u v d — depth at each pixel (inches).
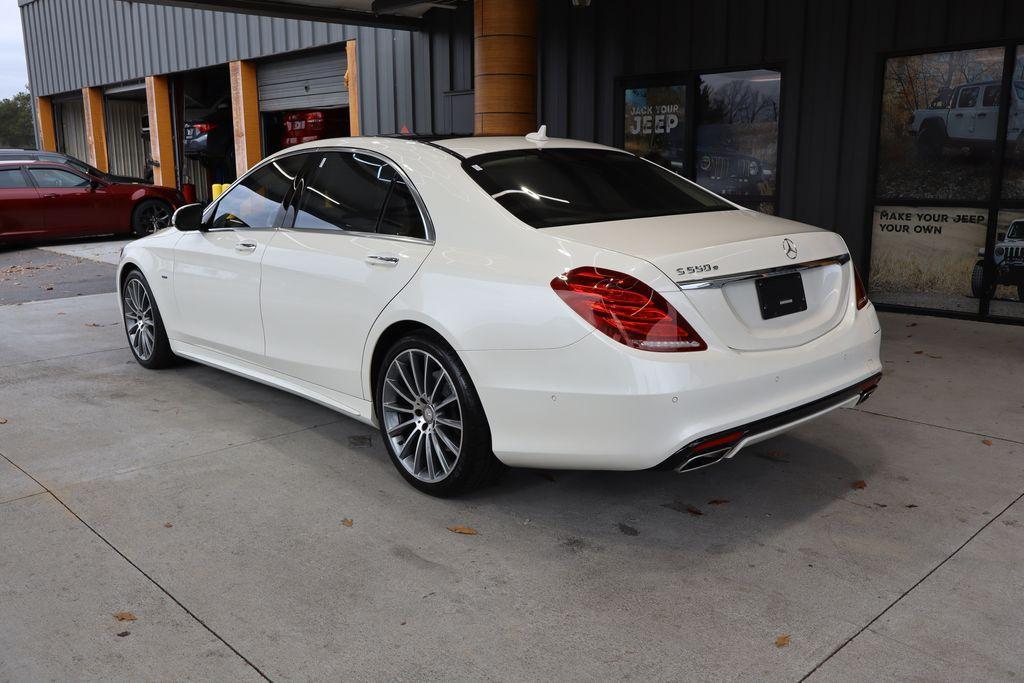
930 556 118.7
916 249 287.7
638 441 113.7
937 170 280.1
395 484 147.9
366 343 147.9
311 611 107.0
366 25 416.5
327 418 184.5
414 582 114.0
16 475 152.5
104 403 196.7
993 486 142.2
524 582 113.7
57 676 94.0
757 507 136.3
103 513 136.0
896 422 175.5
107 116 824.3
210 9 356.8
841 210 302.0
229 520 133.3
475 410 130.6
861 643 98.3
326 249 157.9
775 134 318.7
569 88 379.6
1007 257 267.7
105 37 764.0
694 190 161.0
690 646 98.4
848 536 125.5
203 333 197.0
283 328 168.4
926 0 271.6
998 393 193.9
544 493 143.1
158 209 566.3
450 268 132.6
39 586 113.3
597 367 114.0
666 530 128.7
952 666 93.7
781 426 123.2
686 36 334.0
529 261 123.6
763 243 125.7
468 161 146.6
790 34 304.2
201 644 100.0
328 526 131.1
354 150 163.9
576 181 147.8
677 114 345.1
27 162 521.3
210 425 180.1
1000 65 261.6
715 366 114.7
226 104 720.3
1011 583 111.0
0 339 270.7
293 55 571.2
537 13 311.9
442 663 96.0
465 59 427.8
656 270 114.4
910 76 280.8
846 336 133.9
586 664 95.3
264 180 182.9
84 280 393.1
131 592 111.7
